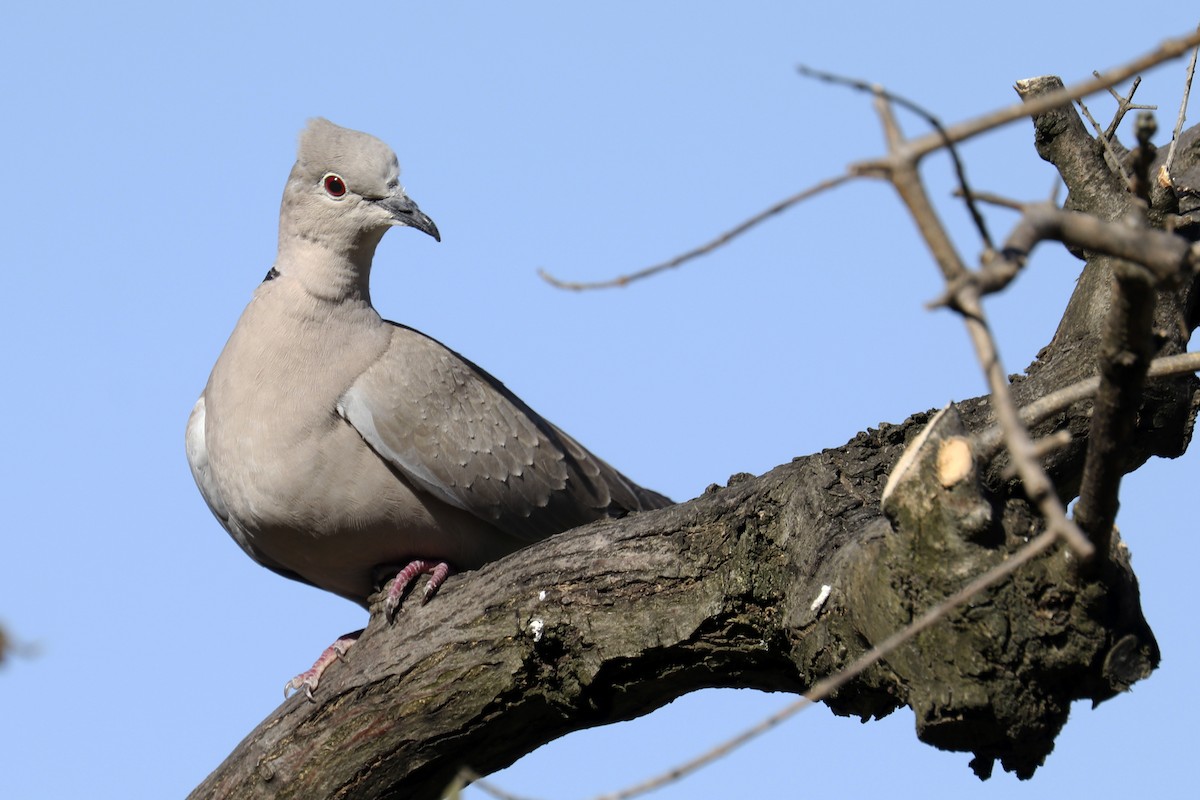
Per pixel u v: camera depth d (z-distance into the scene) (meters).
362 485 12.27
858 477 9.59
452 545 12.83
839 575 8.76
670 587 9.91
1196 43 4.84
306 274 12.61
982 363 4.80
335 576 13.06
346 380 12.30
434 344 13.14
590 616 10.10
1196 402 10.20
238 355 12.37
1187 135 11.73
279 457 12.08
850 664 8.76
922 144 4.97
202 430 12.91
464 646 10.52
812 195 5.30
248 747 11.01
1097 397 6.73
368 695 10.70
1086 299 10.38
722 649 9.85
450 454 12.62
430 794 10.95
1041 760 8.35
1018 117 4.98
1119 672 7.87
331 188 12.72
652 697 10.44
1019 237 5.12
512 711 10.50
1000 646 7.84
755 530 9.68
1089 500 7.14
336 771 10.72
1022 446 4.64
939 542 7.92
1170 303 10.09
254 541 12.84
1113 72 4.92
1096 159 10.77
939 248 4.94
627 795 5.08
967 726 8.08
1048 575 7.78
